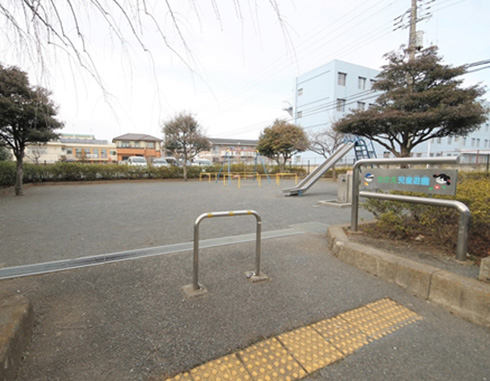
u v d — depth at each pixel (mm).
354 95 24656
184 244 3930
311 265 3148
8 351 1476
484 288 2076
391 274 2705
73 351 1729
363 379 1545
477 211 2893
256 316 2135
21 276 2811
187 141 17438
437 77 10531
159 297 2404
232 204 7961
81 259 3291
